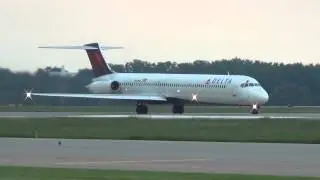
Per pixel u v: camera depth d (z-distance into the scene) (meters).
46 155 112.44
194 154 113.31
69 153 115.62
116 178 82.12
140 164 98.88
